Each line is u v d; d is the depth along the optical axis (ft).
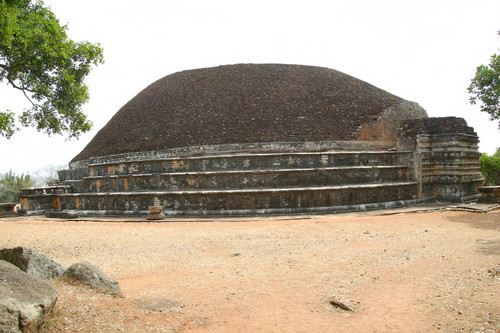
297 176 68.69
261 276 27.99
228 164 72.54
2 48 40.78
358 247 37.27
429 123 77.61
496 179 115.96
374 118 86.79
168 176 72.64
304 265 30.89
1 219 79.20
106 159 91.86
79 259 36.32
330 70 105.70
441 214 60.39
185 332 17.93
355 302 21.86
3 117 39.32
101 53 50.98
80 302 19.36
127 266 32.96
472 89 74.28
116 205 73.92
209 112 89.86
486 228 45.85
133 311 19.75
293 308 21.12
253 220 59.31
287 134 81.15
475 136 80.38
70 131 52.85
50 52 43.04
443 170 75.66
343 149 79.97
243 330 18.24
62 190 92.22
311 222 55.62
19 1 43.70
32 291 16.22
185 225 57.36
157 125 92.32
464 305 20.59
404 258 31.96
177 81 105.81
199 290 24.68
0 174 151.33
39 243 45.96
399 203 71.31
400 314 19.92
